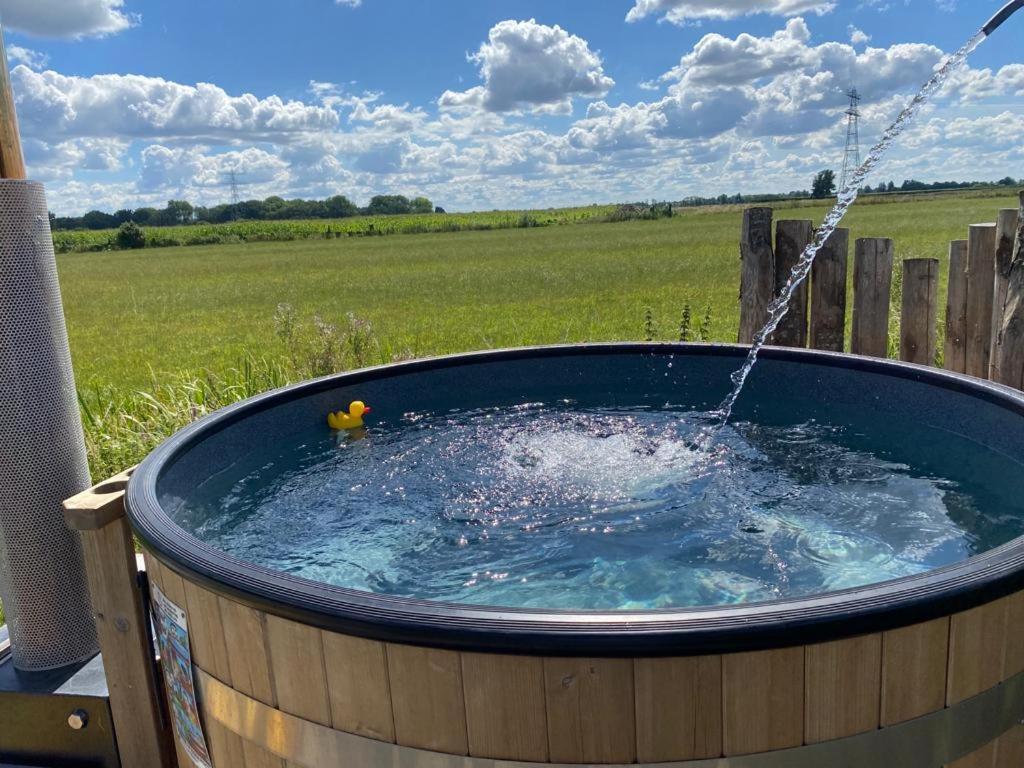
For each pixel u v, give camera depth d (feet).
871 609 3.83
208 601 4.82
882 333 13.35
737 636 3.72
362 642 4.14
